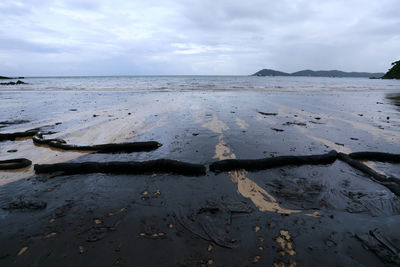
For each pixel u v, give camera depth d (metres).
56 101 16.16
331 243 2.58
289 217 3.06
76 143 6.41
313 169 4.66
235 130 7.80
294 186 3.94
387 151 5.68
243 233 2.73
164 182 4.11
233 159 4.73
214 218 3.03
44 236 2.68
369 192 3.73
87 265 2.28
